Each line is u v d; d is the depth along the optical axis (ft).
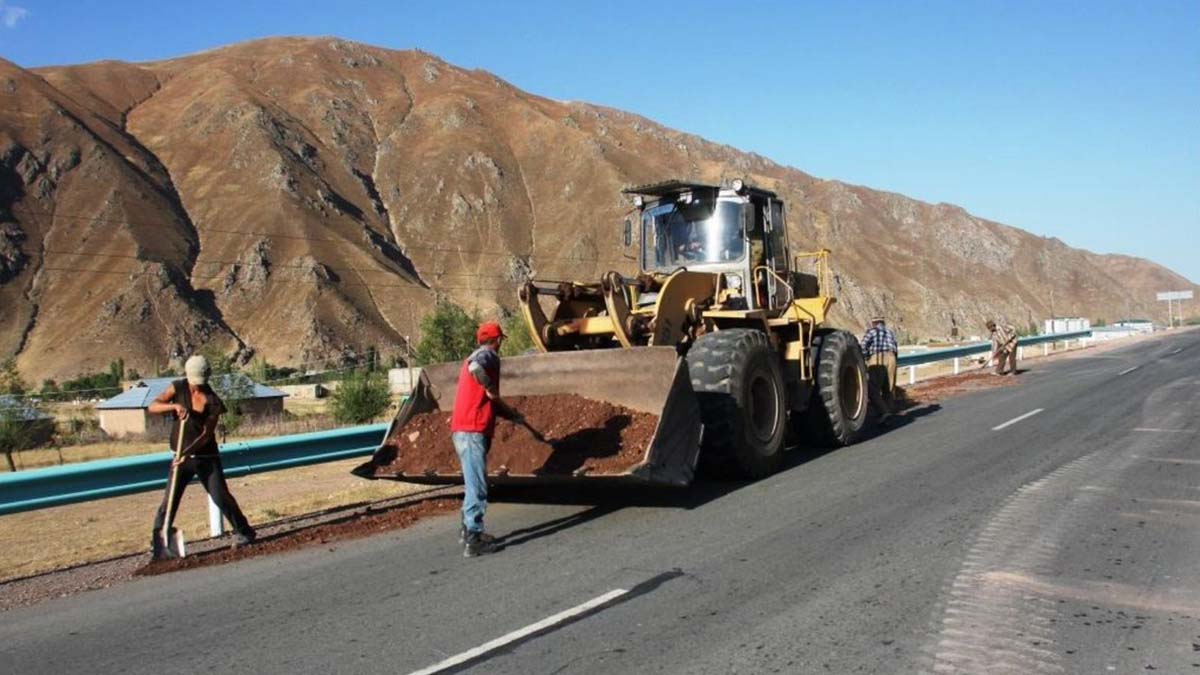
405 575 22.03
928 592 18.62
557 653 16.20
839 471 32.60
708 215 37.32
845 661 15.29
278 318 369.50
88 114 518.78
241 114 538.88
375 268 421.18
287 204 450.71
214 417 26.30
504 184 533.14
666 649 16.14
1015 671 14.71
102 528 43.47
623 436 27.32
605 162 540.93
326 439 33.88
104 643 18.40
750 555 21.83
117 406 162.61
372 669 15.98
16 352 346.54
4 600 22.49
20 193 426.92
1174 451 34.32
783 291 38.63
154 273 376.89
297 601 20.44
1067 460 32.94
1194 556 20.66
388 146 584.81
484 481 23.89
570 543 24.07
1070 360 102.78
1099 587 18.69
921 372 107.24
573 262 456.45
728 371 30.40
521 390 30.91
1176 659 15.05
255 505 37.27
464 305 409.90
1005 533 22.95
